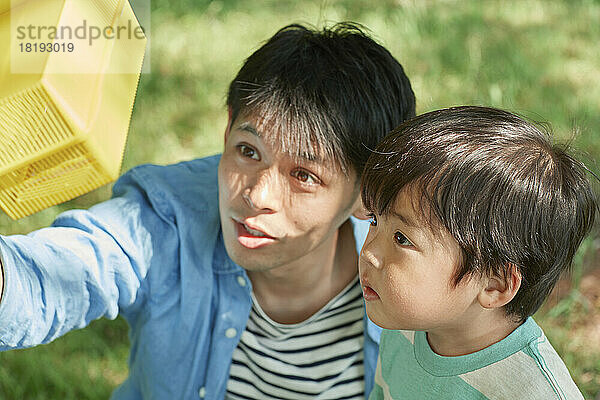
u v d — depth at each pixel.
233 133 1.26
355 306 1.48
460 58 4.15
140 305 1.43
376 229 1.12
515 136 1.07
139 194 1.43
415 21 4.52
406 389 1.23
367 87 1.26
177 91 3.88
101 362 2.49
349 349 1.49
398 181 1.06
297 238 1.28
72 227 1.33
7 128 0.78
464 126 1.07
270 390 1.51
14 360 2.43
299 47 1.27
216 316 1.45
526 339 1.11
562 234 1.08
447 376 1.15
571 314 2.55
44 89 0.76
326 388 1.50
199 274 1.41
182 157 3.39
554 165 1.07
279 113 1.21
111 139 0.85
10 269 1.11
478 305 1.10
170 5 4.72
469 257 1.04
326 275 1.46
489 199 1.03
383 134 1.29
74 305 1.25
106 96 0.85
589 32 4.55
